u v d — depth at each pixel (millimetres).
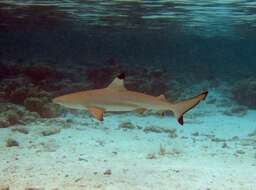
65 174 8242
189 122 17859
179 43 80812
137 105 5195
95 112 5043
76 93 5309
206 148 11969
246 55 133875
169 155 10695
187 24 38344
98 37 64938
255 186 7793
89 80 27188
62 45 92625
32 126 14625
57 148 11008
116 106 5195
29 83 22875
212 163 9891
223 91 29594
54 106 17438
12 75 26797
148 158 10188
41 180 7719
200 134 14711
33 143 11633
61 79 26000
